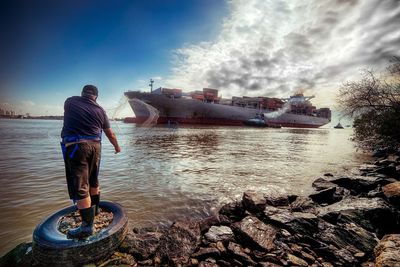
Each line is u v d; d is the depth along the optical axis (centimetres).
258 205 426
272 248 304
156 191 564
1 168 807
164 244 299
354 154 1359
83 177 268
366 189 568
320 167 928
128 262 267
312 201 491
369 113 1545
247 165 934
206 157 1114
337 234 336
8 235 335
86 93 291
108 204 354
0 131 3130
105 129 307
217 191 574
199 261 277
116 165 891
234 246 302
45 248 246
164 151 1304
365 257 290
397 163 858
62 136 271
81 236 263
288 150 1501
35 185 589
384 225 378
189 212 441
